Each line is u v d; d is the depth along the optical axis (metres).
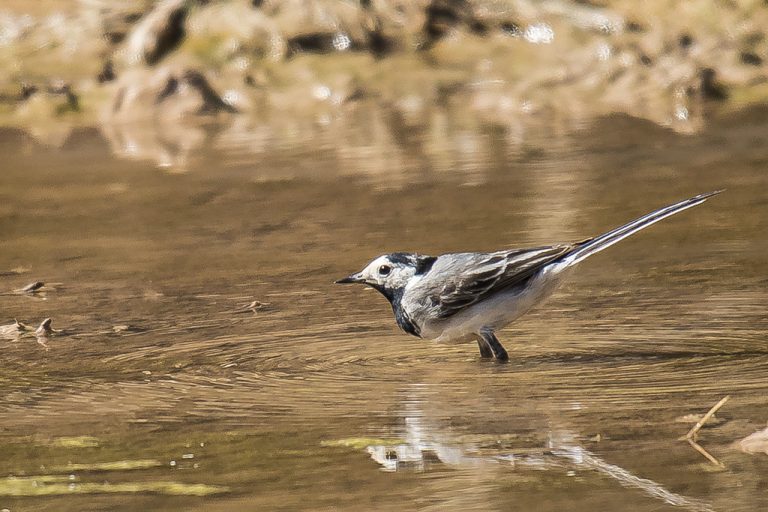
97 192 18.78
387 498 7.34
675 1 28.25
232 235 15.93
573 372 10.03
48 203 18.22
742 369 9.92
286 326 11.84
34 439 8.68
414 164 19.81
